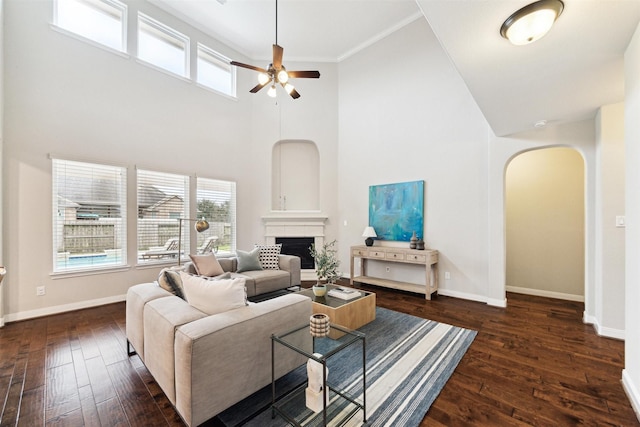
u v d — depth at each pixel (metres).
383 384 1.96
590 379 2.03
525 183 4.32
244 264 4.10
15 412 1.66
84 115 3.58
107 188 3.82
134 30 4.08
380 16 4.56
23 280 3.17
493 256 3.74
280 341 1.62
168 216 4.43
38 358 2.29
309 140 5.62
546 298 4.07
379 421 1.59
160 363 1.62
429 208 4.42
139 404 1.74
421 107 4.52
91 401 1.76
